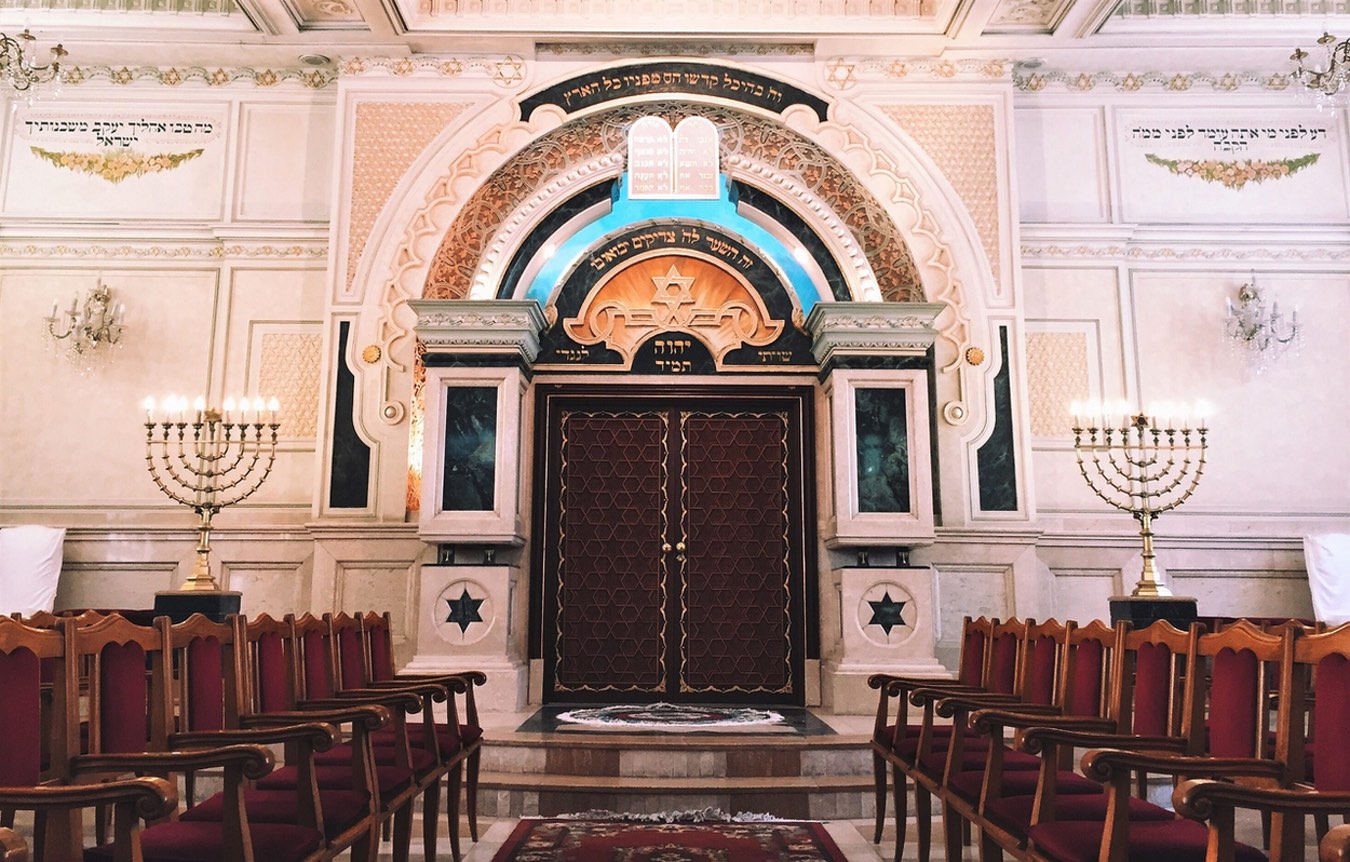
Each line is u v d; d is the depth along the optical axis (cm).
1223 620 695
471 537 686
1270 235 816
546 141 802
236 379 789
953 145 797
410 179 783
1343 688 245
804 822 495
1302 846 215
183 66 822
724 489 802
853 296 793
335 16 768
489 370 709
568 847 438
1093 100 830
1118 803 246
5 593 725
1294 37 779
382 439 748
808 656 769
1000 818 313
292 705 367
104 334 789
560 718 646
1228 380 801
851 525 702
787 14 780
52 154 816
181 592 601
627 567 791
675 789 509
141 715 285
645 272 821
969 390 763
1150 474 784
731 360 809
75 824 221
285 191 814
